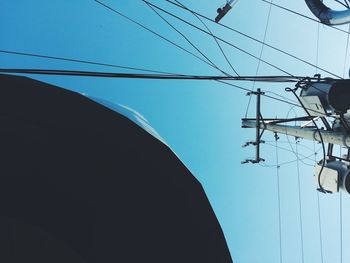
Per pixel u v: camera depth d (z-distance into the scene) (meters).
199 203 3.78
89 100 3.84
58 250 3.79
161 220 3.78
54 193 3.78
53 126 3.65
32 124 3.59
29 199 3.73
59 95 3.75
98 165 3.80
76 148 3.74
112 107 4.25
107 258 3.79
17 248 3.77
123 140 3.82
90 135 3.76
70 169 3.77
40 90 3.71
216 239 3.68
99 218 3.85
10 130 3.54
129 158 3.81
